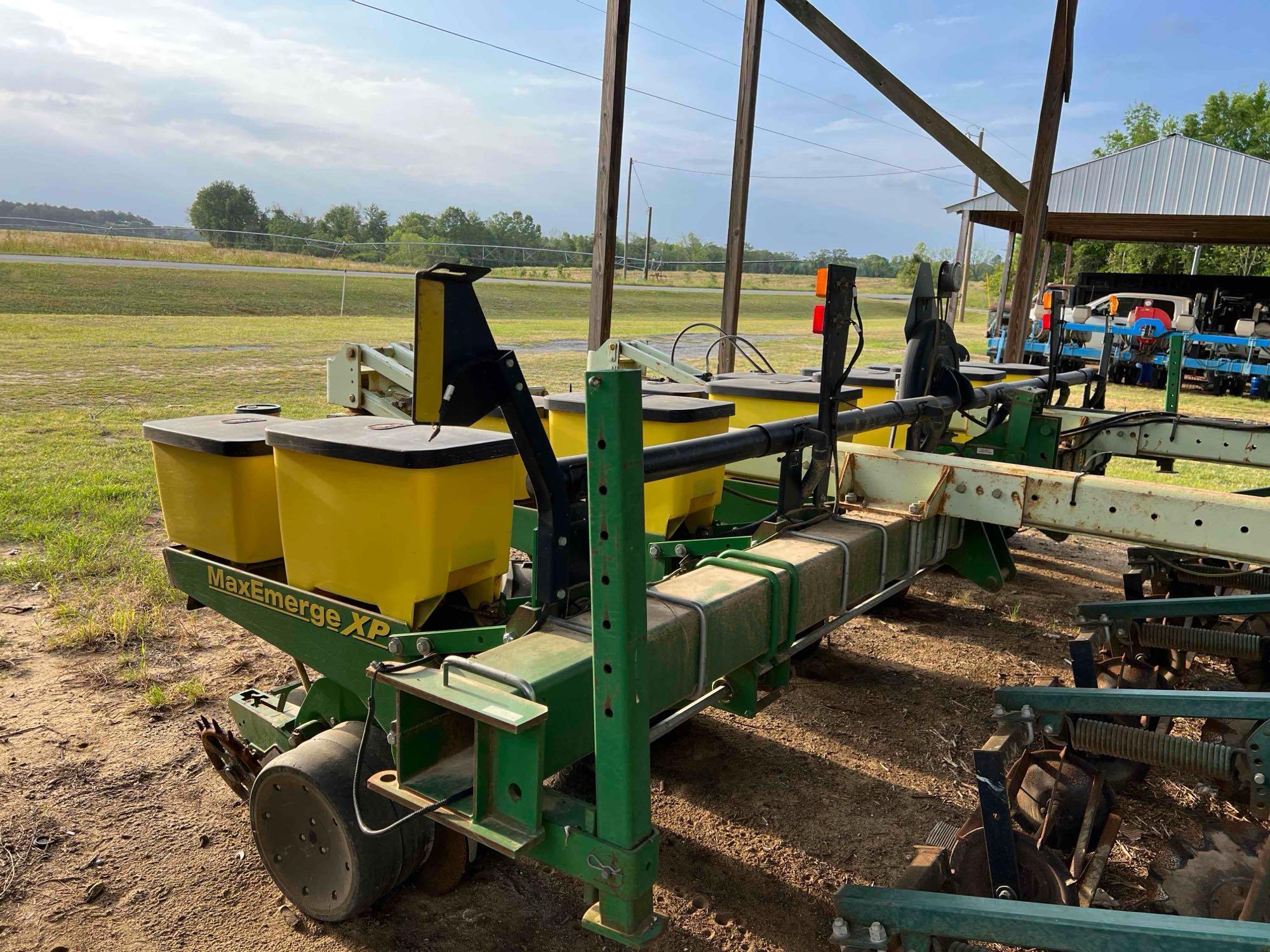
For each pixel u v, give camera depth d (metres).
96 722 3.57
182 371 13.77
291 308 27.19
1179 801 3.32
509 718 1.67
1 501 6.43
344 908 2.42
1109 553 7.02
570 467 2.15
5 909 2.52
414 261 51.38
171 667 4.09
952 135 8.61
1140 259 41.88
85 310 24.09
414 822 2.44
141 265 36.66
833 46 7.45
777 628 2.39
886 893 1.92
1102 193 24.00
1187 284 22.05
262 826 2.55
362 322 23.83
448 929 2.53
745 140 7.87
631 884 1.67
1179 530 2.82
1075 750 2.68
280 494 2.58
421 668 1.99
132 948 2.40
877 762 3.58
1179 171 22.78
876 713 4.01
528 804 1.76
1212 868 2.92
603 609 1.65
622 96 5.92
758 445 2.70
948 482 3.22
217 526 2.78
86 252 41.88
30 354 15.41
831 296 2.85
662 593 2.21
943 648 4.81
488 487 2.50
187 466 2.81
